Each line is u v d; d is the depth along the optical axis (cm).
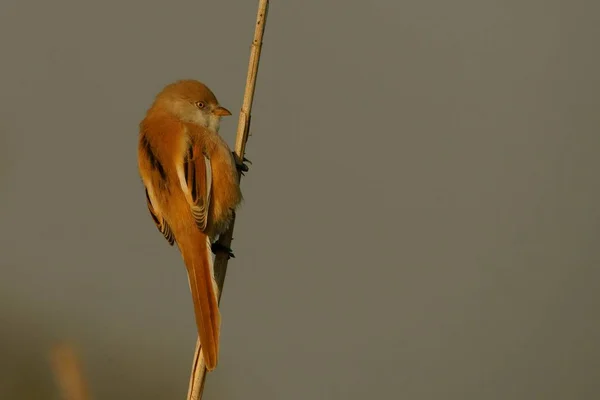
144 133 1003
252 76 959
